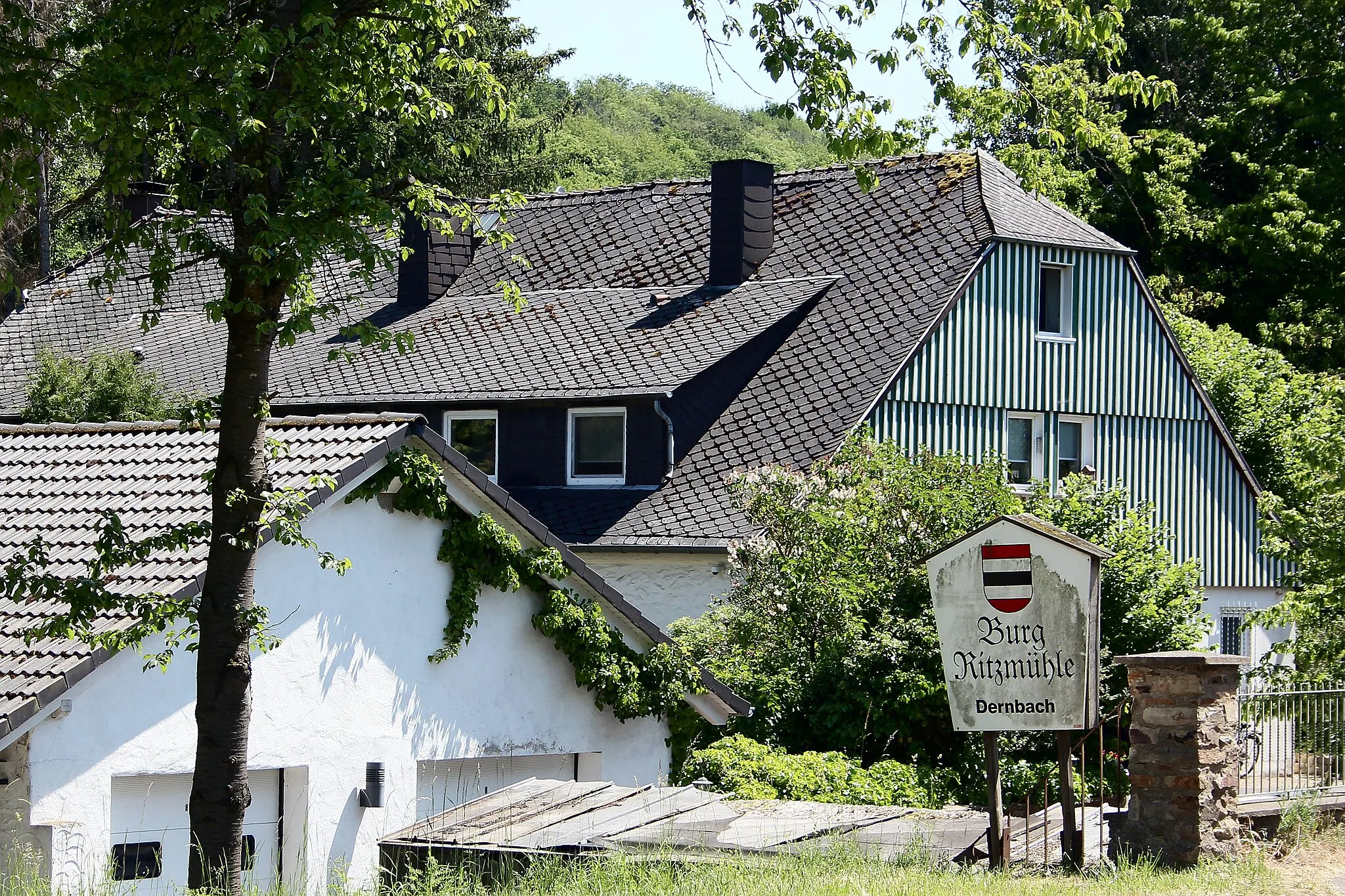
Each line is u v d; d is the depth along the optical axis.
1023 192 83.44
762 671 55.25
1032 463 79.50
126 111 27.58
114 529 29.80
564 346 78.50
